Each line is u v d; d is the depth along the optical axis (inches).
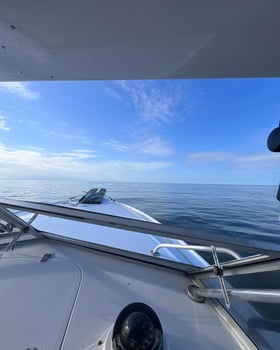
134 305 32.8
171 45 36.0
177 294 51.1
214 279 55.8
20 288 47.9
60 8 29.9
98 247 67.6
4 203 49.4
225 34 32.3
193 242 33.6
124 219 38.7
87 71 46.3
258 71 42.0
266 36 31.6
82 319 40.6
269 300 29.8
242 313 45.0
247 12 28.1
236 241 31.3
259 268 38.8
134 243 88.8
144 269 60.4
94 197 208.2
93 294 48.3
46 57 42.0
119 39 35.4
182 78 47.4
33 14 31.2
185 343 37.9
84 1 28.6
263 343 38.7
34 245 68.7
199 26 31.3
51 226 101.4
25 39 36.9
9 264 57.1
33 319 39.6
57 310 42.3
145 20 31.1
